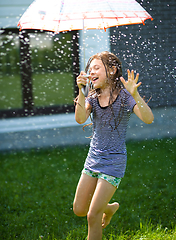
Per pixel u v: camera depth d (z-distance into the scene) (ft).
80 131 21.71
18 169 16.01
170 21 21.81
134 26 21.18
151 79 21.83
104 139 7.55
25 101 21.90
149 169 14.99
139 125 22.08
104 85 7.80
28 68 21.91
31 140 21.24
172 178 13.65
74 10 7.97
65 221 9.81
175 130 22.39
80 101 7.55
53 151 19.61
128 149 18.92
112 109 7.55
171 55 21.84
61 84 55.42
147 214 10.16
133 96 7.04
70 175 14.65
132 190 12.31
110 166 7.30
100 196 7.04
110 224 9.52
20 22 8.20
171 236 8.61
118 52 21.16
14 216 10.28
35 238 8.85
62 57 50.06
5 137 20.90
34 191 12.69
